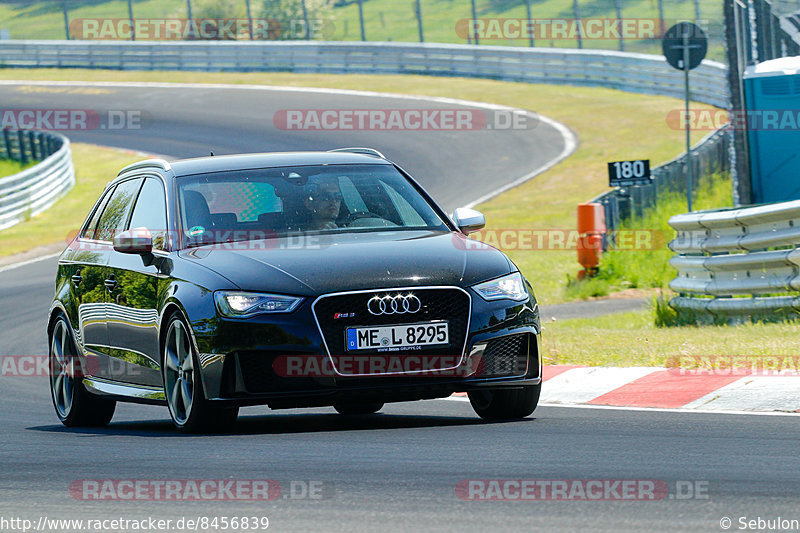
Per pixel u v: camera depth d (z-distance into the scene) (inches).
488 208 3617.1
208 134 5364.2
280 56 6860.2
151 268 1047.0
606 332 1638.8
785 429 903.1
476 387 950.4
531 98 5516.7
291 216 1053.2
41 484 786.2
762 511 623.2
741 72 2196.1
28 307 2476.6
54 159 4429.1
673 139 4357.8
